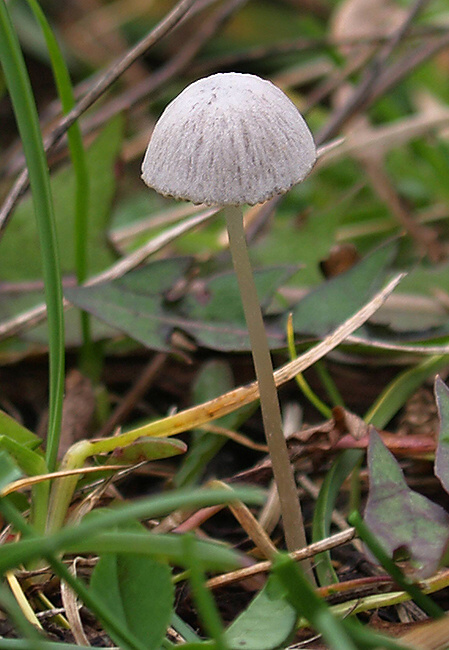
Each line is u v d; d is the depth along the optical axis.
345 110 0.30
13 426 0.20
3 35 0.19
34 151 0.19
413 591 0.17
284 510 0.19
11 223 0.26
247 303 0.18
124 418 0.23
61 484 0.19
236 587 0.20
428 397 0.22
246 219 0.28
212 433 0.21
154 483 0.22
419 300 0.25
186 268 0.23
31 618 0.18
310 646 0.18
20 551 0.15
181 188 0.17
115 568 0.17
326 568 0.19
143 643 0.17
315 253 0.27
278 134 0.17
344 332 0.21
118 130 0.25
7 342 0.24
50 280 0.20
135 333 0.22
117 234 0.29
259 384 0.19
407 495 0.18
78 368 0.24
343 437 0.20
